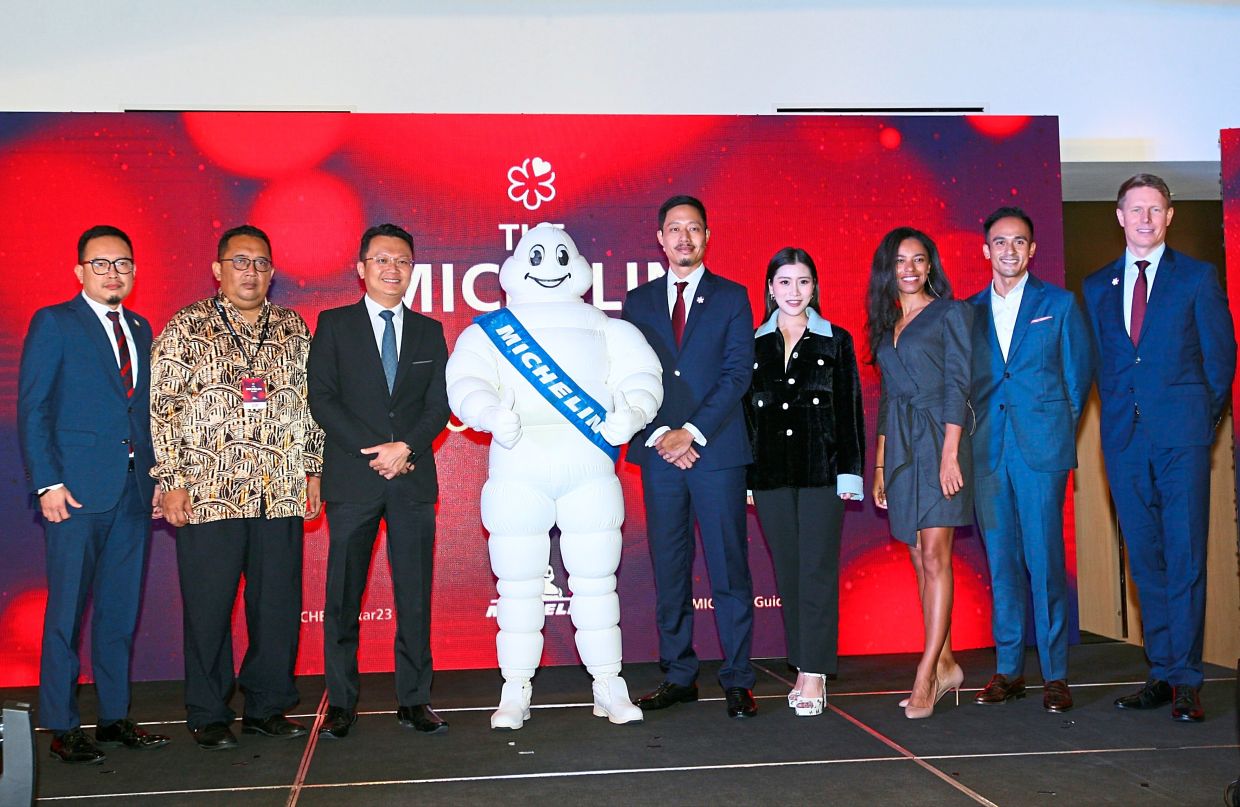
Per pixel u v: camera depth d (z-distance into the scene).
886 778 3.02
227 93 5.09
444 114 4.95
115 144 4.76
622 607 4.93
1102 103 5.52
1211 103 5.57
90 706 4.23
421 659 3.71
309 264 4.85
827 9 5.37
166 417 3.50
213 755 3.40
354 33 5.15
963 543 5.11
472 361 3.62
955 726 3.61
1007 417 3.93
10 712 2.33
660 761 3.22
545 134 4.99
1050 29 5.50
